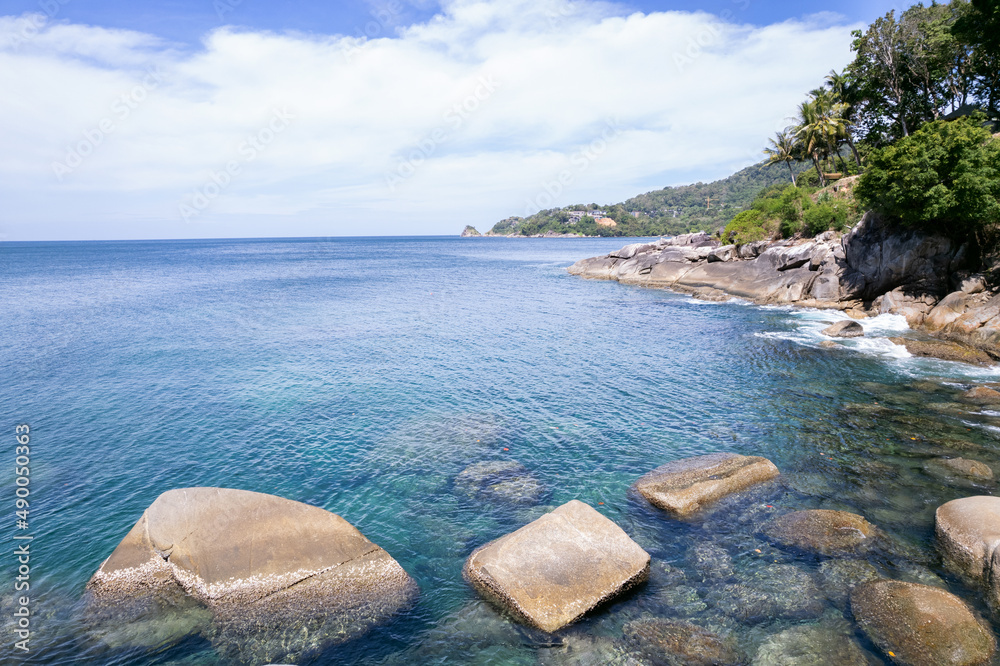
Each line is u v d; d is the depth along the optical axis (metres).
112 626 9.29
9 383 23.30
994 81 48.16
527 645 8.95
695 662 8.52
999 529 10.38
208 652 8.81
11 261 120.25
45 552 11.56
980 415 18.62
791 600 9.82
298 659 8.73
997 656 8.25
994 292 30.55
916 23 48.47
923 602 9.14
